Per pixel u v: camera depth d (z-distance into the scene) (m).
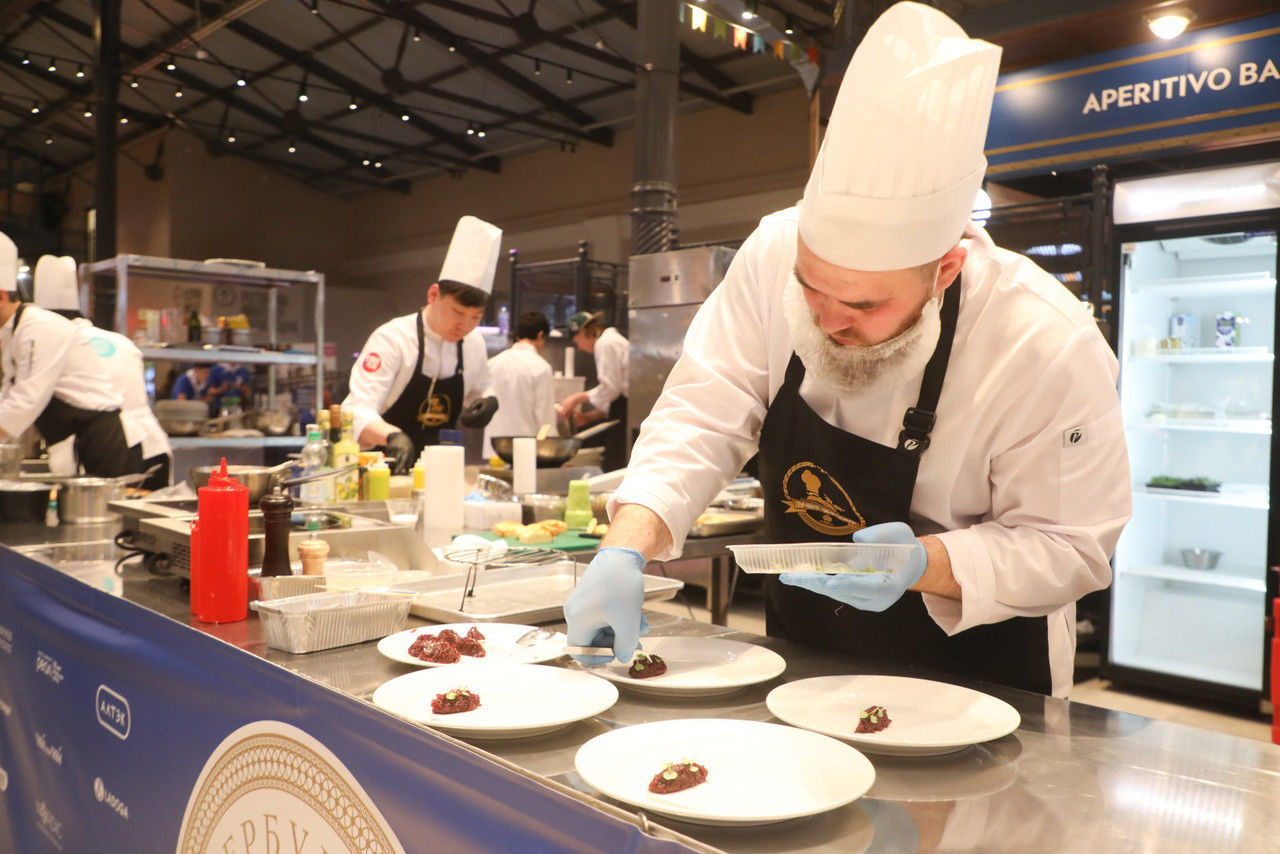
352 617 1.49
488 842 0.91
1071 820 0.89
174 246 16.75
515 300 9.47
